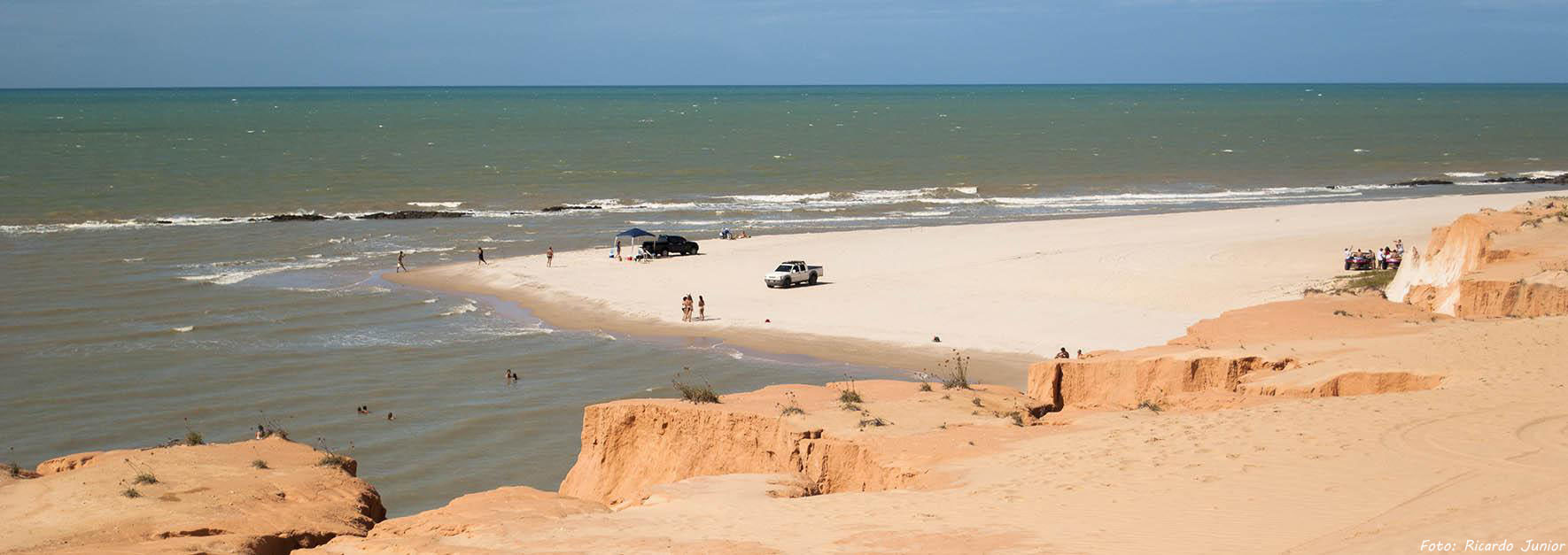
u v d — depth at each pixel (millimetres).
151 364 41156
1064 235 65000
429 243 69500
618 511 16109
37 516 15719
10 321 46906
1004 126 195500
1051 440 17797
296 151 135750
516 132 178125
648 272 58688
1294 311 28656
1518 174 106500
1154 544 11820
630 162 123500
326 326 47344
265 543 14852
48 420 34719
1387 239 57156
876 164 121500
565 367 41375
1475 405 17234
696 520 14531
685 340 45406
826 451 18219
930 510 14070
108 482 17031
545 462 31375
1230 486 13961
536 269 59844
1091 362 23547
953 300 50281
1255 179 105875
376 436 33625
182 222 77562
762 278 56406
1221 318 28516
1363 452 14891
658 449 20750
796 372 40344
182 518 15508
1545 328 22531
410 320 48750
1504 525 10617
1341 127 184125
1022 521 13227
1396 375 20234
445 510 16141
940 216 82375
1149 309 47156
